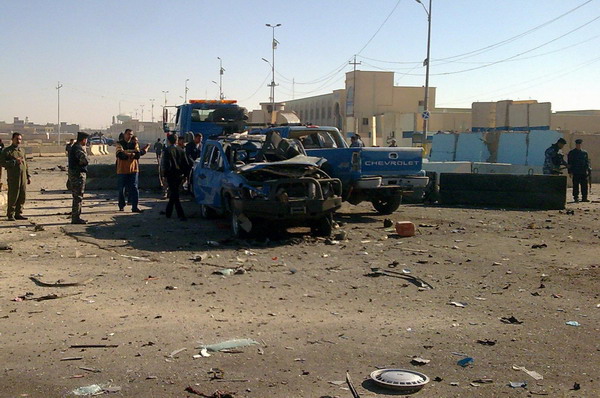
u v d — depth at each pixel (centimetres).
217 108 2325
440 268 945
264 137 1416
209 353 567
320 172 1241
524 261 1002
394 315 695
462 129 6084
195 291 797
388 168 1463
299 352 571
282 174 1187
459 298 771
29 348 577
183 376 513
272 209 1145
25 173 1465
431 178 1919
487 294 792
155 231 1302
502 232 1310
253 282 851
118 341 597
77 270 914
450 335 623
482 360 554
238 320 669
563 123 5175
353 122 6456
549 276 891
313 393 482
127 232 1283
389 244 1155
